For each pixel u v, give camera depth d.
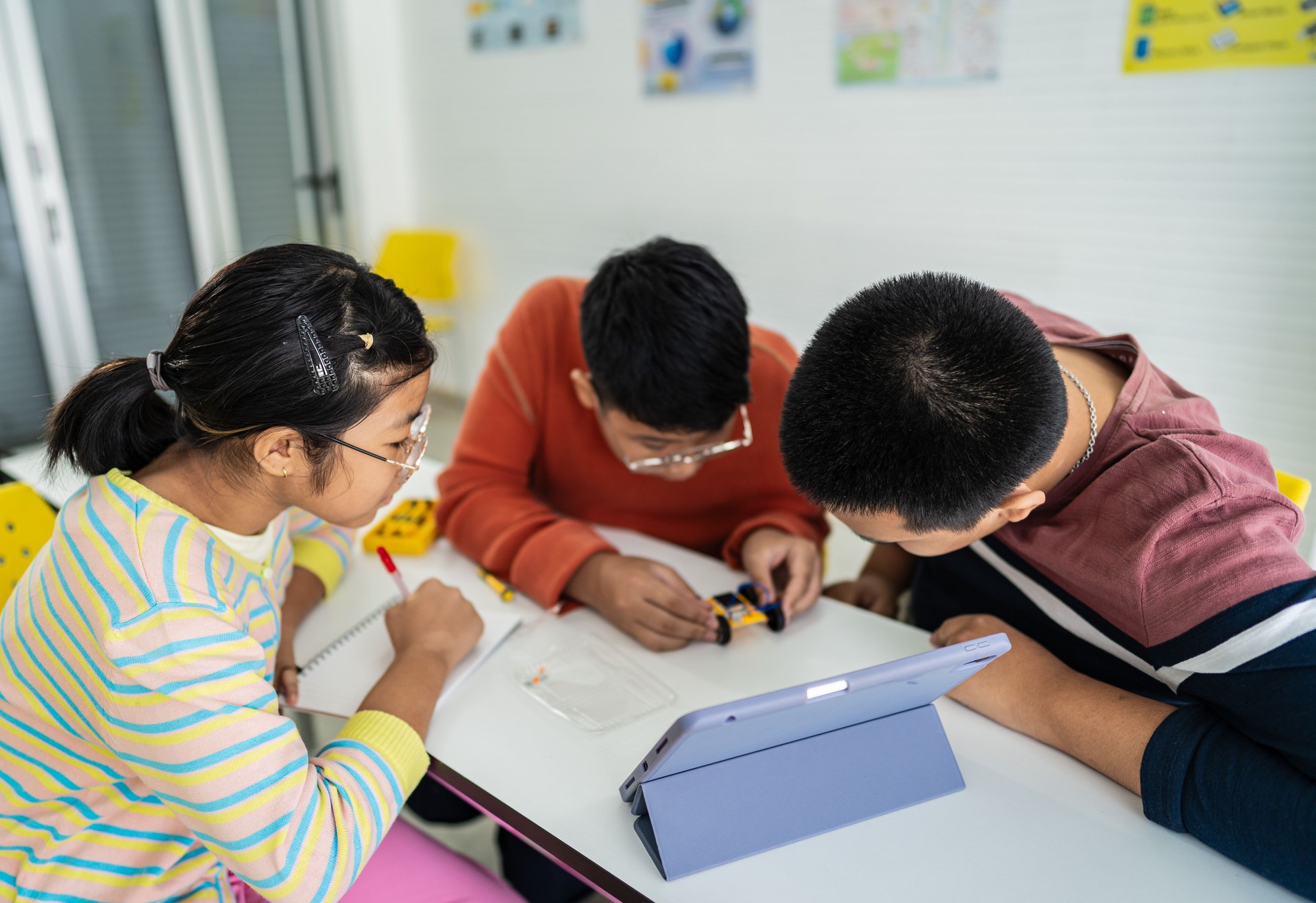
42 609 0.68
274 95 3.64
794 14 2.67
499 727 0.88
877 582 1.32
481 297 3.95
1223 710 0.73
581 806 0.78
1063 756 0.84
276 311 0.65
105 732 0.67
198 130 3.40
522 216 3.66
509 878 1.28
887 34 2.51
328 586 1.12
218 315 0.65
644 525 1.37
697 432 1.06
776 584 1.14
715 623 1.00
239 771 0.65
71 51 3.02
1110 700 0.81
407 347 0.72
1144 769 0.75
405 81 3.88
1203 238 2.16
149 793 0.76
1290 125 1.97
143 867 0.78
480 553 1.19
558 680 0.95
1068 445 0.82
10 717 0.72
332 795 0.72
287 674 0.93
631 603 1.02
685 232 3.17
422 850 0.95
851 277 2.81
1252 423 2.21
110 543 0.67
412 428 0.77
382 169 3.95
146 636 0.64
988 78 2.38
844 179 2.73
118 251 3.27
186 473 0.74
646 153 3.18
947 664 0.69
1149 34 2.10
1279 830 0.66
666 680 0.95
